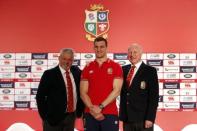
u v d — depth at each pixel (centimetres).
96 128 326
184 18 485
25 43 494
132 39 488
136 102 359
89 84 331
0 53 493
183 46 484
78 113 390
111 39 489
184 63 483
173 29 486
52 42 493
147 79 363
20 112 490
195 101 480
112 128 324
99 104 323
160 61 485
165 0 487
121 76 335
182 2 486
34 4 494
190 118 480
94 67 333
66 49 381
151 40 487
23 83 492
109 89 326
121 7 488
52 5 493
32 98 490
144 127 360
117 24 488
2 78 493
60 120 370
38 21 494
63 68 380
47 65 490
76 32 490
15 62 493
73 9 491
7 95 491
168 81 483
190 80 481
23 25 495
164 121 482
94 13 488
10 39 496
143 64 370
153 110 357
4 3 495
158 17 488
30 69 491
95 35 488
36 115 489
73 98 380
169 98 482
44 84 376
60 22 492
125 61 487
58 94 372
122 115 368
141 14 488
